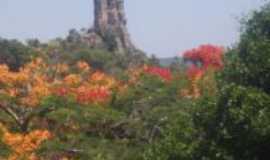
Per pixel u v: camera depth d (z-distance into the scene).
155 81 57.38
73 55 79.19
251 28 28.33
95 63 80.44
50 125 51.19
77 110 50.81
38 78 60.00
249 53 27.03
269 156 25.27
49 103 51.75
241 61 27.27
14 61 76.94
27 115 51.91
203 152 25.75
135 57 87.25
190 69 57.81
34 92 54.94
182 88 54.12
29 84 58.56
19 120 51.88
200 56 63.09
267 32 28.08
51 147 46.84
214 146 25.48
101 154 45.78
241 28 28.44
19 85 58.19
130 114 52.75
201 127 26.23
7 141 47.50
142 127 48.38
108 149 46.56
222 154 25.28
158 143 27.17
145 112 49.94
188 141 26.33
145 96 54.28
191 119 26.67
